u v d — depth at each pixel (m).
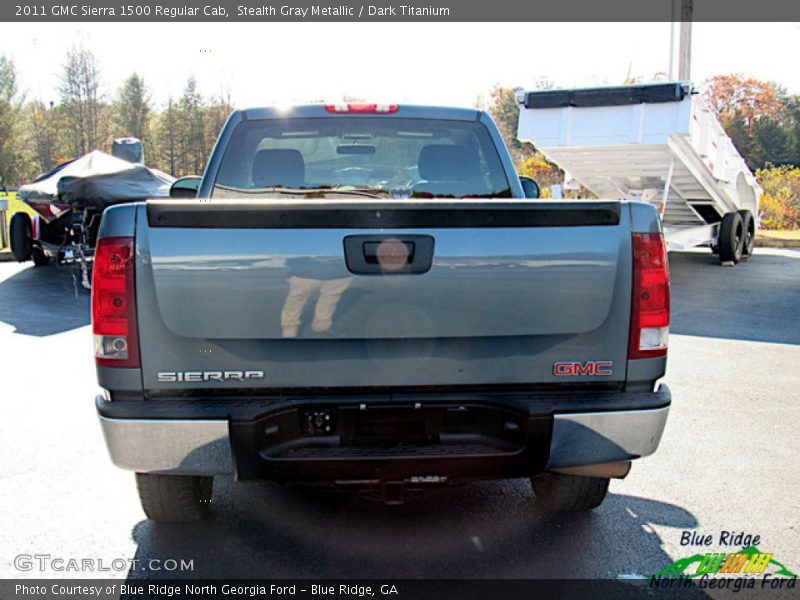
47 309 11.34
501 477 3.26
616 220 3.28
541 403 3.22
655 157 13.19
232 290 3.14
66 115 58.53
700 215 16.53
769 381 7.11
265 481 3.19
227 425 3.11
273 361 3.21
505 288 3.22
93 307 3.18
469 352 3.26
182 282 3.13
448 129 5.23
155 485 3.71
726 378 7.22
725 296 12.26
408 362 3.25
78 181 13.70
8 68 64.19
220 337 3.16
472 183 5.26
